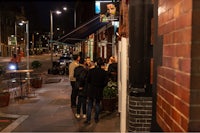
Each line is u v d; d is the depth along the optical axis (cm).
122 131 525
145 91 598
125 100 520
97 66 915
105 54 2236
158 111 316
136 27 575
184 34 218
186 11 214
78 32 2183
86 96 959
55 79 2345
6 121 932
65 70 2833
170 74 261
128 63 628
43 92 1584
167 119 270
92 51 3222
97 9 1930
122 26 1170
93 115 1012
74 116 998
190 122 202
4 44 8856
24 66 4309
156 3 343
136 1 574
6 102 1170
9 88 1741
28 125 873
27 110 1098
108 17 1501
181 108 221
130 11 584
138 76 590
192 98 202
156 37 336
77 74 972
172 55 255
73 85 1143
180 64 227
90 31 2181
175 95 241
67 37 2352
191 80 201
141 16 573
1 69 1686
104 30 2275
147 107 601
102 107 1062
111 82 1122
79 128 841
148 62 581
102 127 851
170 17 265
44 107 1156
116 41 1583
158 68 319
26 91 1527
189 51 204
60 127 851
